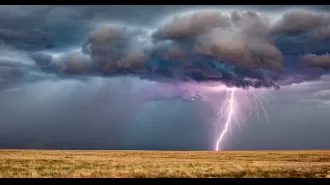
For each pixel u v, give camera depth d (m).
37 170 26.27
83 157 44.84
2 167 27.78
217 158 48.09
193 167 29.75
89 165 30.98
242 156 55.38
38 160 35.59
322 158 48.22
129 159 41.12
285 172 26.53
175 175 24.19
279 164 34.12
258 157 51.59
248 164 33.56
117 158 43.66
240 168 29.14
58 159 38.03
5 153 52.44
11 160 34.66
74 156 47.41
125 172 25.55
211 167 29.77
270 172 26.48
